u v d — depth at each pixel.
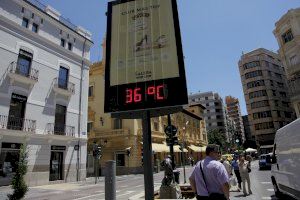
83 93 25.08
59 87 22.23
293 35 32.66
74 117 23.52
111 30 6.75
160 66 6.03
